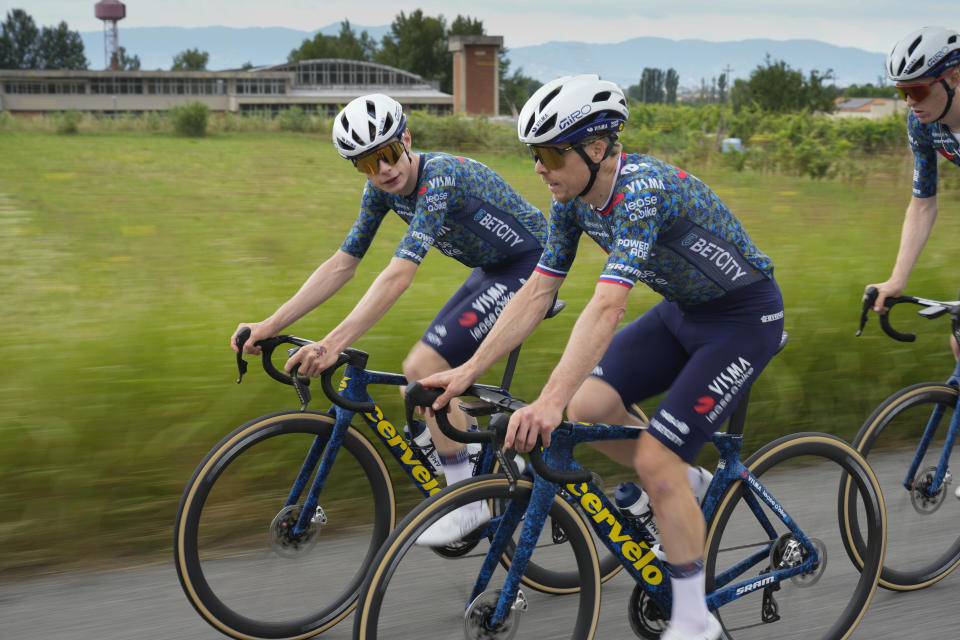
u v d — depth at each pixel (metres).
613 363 2.36
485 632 2.20
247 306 4.34
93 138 29.30
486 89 56.09
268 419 2.51
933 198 2.87
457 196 2.63
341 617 2.64
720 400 2.16
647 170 2.00
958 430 2.94
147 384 3.26
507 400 2.03
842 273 5.07
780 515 2.44
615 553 2.21
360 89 77.44
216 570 2.61
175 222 9.16
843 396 4.18
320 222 9.34
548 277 2.17
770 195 10.48
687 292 2.18
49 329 3.84
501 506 2.24
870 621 2.67
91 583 2.72
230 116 36.56
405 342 3.73
